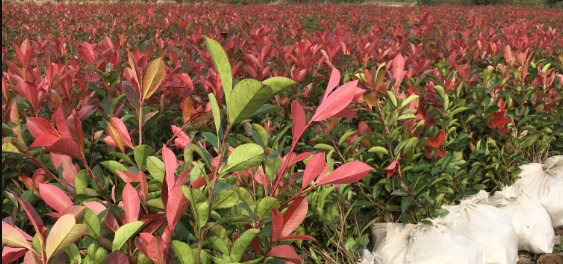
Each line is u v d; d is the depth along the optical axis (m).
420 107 2.88
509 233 3.20
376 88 2.60
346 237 2.70
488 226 3.17
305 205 1.32
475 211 3.28
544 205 3.74
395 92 2.83
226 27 5.74
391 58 4.28
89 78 2.98
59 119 1.29
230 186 1.23
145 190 1.25
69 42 5.12
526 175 3.89
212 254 1.42
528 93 3.95
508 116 3.71
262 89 0.94
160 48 4.53
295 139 1.37
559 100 4.10
